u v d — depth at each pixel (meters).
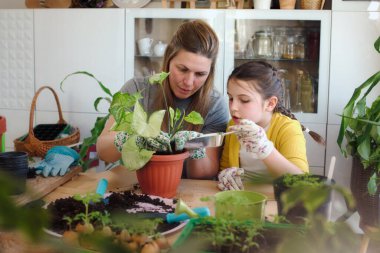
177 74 1.41
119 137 1.12
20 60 2.79
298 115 2.69
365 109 1.63
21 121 2.83
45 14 2.73
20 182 0.25
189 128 1.47
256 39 2.69
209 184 1.23
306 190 0.36
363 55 2.60
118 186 1.17
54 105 2.80
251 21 2.67
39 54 2.77
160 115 1.00
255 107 1.29
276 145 1.31
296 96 2.72
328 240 0.40
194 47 1.36
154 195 1.06
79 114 2.78
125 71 2.73
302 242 0.41
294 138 1.29
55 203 0.84
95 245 0.38
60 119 2.65
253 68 1.29
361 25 2.58
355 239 0.41
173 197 1.09
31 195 0.25
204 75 1.43
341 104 2.65
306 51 2.68
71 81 2.76
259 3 2.65
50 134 2.54
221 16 2.66
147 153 1.01
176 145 1.08
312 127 2.68
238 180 1.12
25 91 2.81
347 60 2.61
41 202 0.29
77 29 2.72
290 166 1.05
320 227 0.41
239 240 0.57
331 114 2.66
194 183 1.24
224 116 1.56
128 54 2.71
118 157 1.36
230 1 2.73
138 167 1.01
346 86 2.63
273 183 0.61
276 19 2.64
